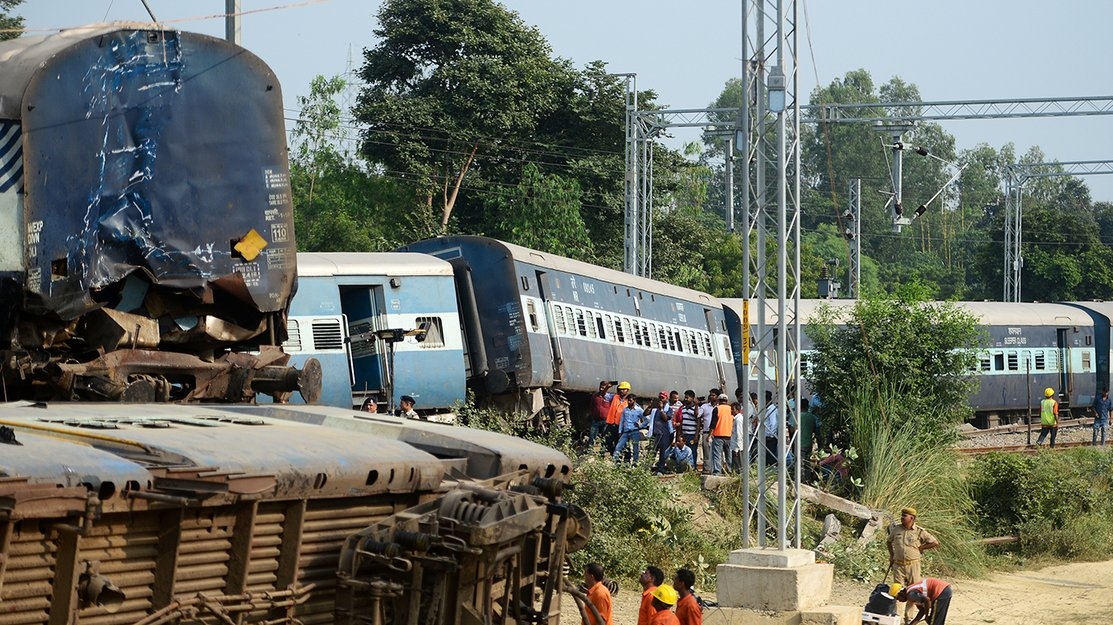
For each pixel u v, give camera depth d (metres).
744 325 24.91
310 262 33.72
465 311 38.34
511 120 69.44
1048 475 40.62
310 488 10.09
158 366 13.49
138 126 13.76
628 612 25.03
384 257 35.72
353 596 10.40
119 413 11.25
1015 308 65.00
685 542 30.03
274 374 14.16
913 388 39.62
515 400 38.16
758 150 24.86
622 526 29.17
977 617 28.52
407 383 35.00
